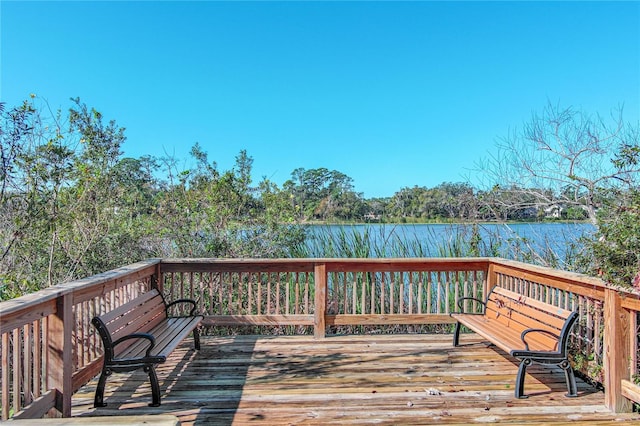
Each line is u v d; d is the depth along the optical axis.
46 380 2.37
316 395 2.88
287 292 4.49
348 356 3.78
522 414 2.56
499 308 3.71
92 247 4.85
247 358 3.73
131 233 5.25
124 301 3.61
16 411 2.06
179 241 5.55
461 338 4.41
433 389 2.98
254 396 2.86
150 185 5.84
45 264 4.48
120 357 2.68
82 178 4.43
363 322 4.51
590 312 2.99
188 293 5.30
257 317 4.41
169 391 2.95
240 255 5.62
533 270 3.61
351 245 5.71
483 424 2.42
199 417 2.52
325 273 4.43
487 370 3.40
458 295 5.05
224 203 5.74
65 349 2.42
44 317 2.34
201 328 4.96
